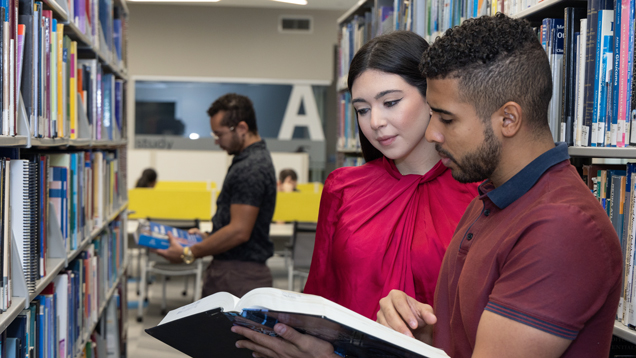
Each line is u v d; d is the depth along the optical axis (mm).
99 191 2393
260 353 916
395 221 1295
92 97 2262
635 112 1111
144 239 2691
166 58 8695
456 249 939
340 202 1436
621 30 1158
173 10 8648
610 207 1244
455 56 768
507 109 757
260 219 2664
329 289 1440
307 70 8898
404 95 1208
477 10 1776
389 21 2666
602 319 736
